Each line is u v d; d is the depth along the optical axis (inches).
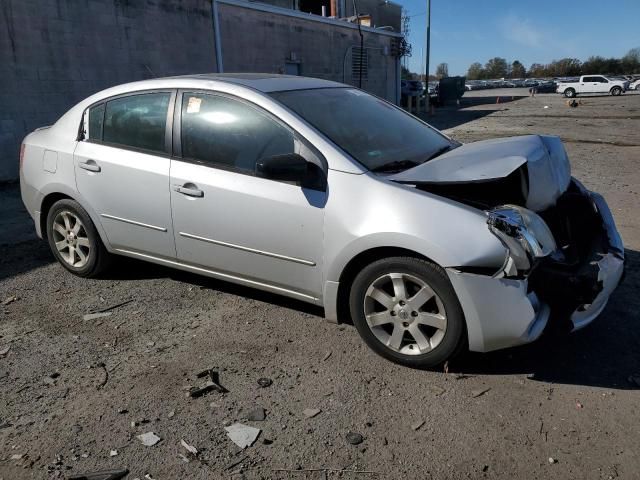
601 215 140.6
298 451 99.9
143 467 96.0
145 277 183.8
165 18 484.1
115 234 167.8
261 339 140.8
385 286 127.0
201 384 121.0
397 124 161.6
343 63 834.8
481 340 116.0
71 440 103.1
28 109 385.1
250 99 141.4
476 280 112.4
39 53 386.9
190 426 107.0
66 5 399.5
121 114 164.1
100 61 429.4
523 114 1024.2
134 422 108.2
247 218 138.6
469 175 117.0
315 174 130.0
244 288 173.3
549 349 134.0
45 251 214.8
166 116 153.9
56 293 171.8
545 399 114.3
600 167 390.3
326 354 133.0
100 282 180.1
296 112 137.9
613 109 1085.1
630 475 93.0
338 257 127.1
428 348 122.7
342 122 145.3
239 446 101.2
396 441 102.3
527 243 111.9
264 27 639.8
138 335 143.9
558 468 94.9
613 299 160.1
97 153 166.1
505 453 98.7
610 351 132.4
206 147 146.8
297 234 132.3
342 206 125.6
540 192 128.3
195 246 151.4
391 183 124.0
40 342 140.6
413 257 120.2
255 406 113.2
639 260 193.3
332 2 1045.2
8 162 378.3
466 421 107.7
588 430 104.4
